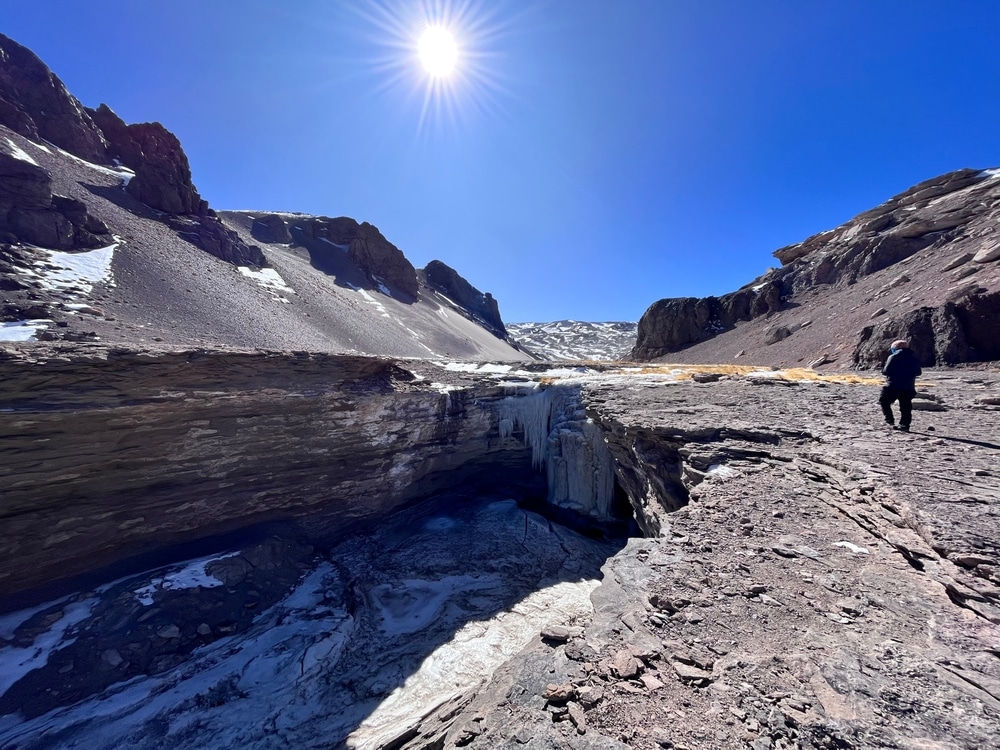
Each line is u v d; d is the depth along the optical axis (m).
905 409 7.82
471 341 79.19
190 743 6.99
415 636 9.78
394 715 7.54
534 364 27.20
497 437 19.62
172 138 45.38
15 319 17.47
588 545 14.79
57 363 8.54
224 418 11.09
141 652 8.56
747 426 8.61
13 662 7.81
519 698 2.81
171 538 10.91
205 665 8.57
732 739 2.26
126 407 9.38
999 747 2.04
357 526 14.96
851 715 2.30
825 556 4.23
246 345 27.06
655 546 4.70
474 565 13.10
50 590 9.12
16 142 32.53
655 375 20.53
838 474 6.04
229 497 11.72
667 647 3.03
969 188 33.34
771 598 3.55
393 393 15.02
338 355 13.65
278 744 6.99
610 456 16.41
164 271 30.17
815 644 2.93
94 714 7.33
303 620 10.13
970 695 2.39
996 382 13.11
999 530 4.05
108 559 9.95
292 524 13.20
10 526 8.38
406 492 16.55
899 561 4.08
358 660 8.98
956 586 3.40
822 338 29.00
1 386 8.02
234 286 36.16
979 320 18.09
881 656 2.76
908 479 5.39
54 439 8.58
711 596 3.62
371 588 11.72
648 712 2.50
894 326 20.48
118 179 39.50
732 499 5.71
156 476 10.23
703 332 49.19
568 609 10.88
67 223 26.27
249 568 11.32
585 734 2.40
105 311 21.92
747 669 2.73
